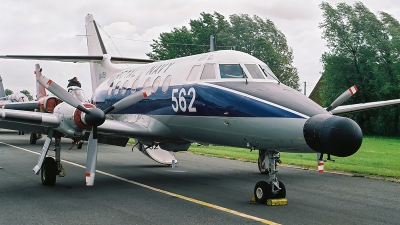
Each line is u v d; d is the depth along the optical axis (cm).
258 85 898
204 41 5953
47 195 884
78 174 1190
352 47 4238
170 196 877
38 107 2448
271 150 822
